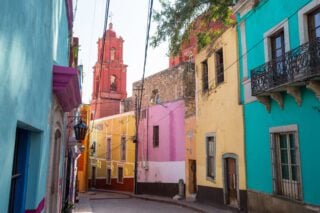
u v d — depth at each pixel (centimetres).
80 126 1231
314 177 861
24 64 286
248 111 1250
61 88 514
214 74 1569
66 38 738
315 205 847
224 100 1459
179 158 2244
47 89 437
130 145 2953
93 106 3953
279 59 952
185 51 2450
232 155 1369
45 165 472
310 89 858
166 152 2397
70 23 808
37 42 342
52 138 555
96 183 3594
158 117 2538
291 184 973
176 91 2547
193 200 1939
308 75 798
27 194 398
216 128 1539
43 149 430
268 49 1101
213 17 1326
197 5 1265
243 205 1267
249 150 1237
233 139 1366
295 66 853
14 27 246
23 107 292
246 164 1258
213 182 1559
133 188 2845
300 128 927
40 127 391
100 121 3603
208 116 1638
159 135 2511
